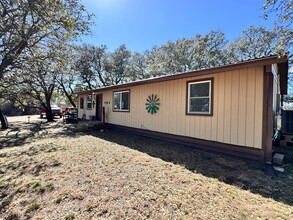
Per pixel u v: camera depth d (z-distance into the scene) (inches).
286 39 134.4
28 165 184.9
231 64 185.0
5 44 219.8
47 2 151.3
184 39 852.6
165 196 112.0
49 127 513.7
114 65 944.3
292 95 692.7
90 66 881.5
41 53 267.1
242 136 196.9
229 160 194.4
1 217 108.1
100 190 123.3
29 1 148.1
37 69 277.9
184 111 260.5
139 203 105.7
